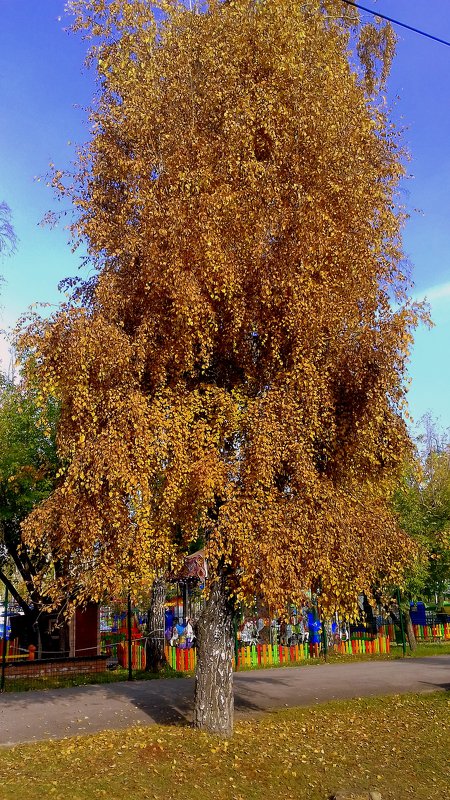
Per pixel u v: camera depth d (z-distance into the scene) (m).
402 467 10.43
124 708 11.95
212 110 9.94
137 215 9.78
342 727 11.28
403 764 9.53
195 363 10.05
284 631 23.44
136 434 8.48
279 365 9.55
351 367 9.35
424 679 16.28
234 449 9.25
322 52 10.70
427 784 8.80
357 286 9.66
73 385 8.74
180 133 9.66
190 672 17.95
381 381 9.09
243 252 9.36
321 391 9.18
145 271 9.20
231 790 7.95
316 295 9.30
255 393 9.83
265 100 9.74
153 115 9.82
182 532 9.32
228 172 9.55
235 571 8.98
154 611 18.12
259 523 8.50
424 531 24.61
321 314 9.23
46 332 8.81
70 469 8.59
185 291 8.81
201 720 9.99
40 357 8.89
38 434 18.12
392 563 9.92
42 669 17.14
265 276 9.29
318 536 8.68
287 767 8.86
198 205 9.20
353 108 10.41
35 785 7.43
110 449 8.35
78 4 10.80
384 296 10.15
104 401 8.79
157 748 9.08
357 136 10.23
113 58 10.62
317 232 9.42
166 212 9.22
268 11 10.30
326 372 9.37
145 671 17.80
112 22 10.76
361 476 10.00
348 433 9.51
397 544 9.76
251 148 9.71
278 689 14.58
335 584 8.80
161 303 9.27
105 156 10.36
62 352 8.76
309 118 9.77
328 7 15.48
